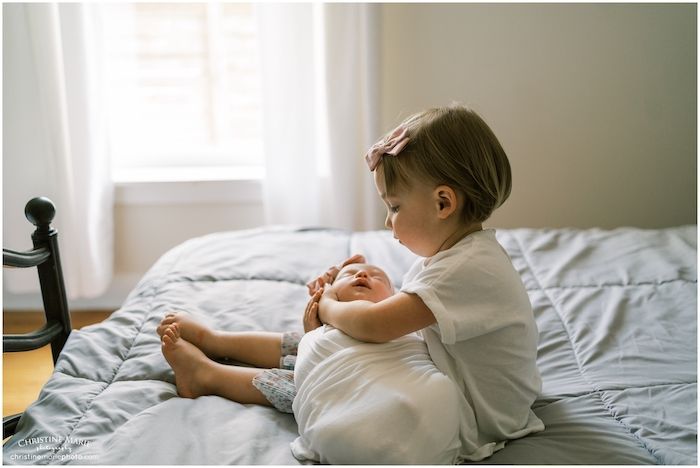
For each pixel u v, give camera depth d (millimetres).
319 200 2268
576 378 1097
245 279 1464
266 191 2186
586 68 2266
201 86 2430
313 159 2180
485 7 2205
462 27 2225
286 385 1001
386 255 1597
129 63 2396
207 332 1133
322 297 1100
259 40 2062
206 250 1630
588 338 1210
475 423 922
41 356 1940
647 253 1561
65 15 1988
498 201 991
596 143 2342
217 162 2465
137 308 1317
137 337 1207
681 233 1703
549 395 1041
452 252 952
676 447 878
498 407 946
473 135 954
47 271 1194
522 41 2238
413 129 967
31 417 961
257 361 1133
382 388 865
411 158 949
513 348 942
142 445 873
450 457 863
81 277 2195
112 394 1015
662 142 2338
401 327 920
